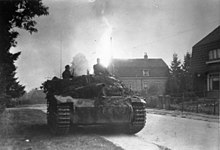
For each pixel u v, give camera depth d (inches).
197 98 776.9
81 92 397.4
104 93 395.5
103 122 386.6
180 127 439.2
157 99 923.4
